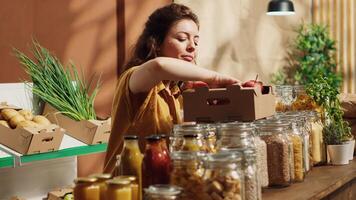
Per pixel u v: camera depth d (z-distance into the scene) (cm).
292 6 566
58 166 362
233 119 210
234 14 631
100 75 466
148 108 217
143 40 242
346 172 274
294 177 241
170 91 239
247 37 652
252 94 206
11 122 328
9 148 316
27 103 362
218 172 160
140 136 216
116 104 219
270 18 686
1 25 393
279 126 231
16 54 399
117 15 483
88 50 457
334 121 306
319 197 221
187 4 568
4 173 334
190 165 164
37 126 323
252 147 188
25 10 407
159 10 243
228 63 627
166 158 177
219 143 191
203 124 196
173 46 237
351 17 728
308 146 265
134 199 162
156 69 201
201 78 205
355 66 729
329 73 701
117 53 484
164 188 149
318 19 736
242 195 162
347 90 729
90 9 457
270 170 229
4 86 352
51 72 372
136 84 211
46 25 423
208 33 598
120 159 181
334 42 714
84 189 160
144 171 175
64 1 436
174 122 226
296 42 727
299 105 308
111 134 221
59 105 364
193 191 162
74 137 360
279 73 698
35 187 349
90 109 374
